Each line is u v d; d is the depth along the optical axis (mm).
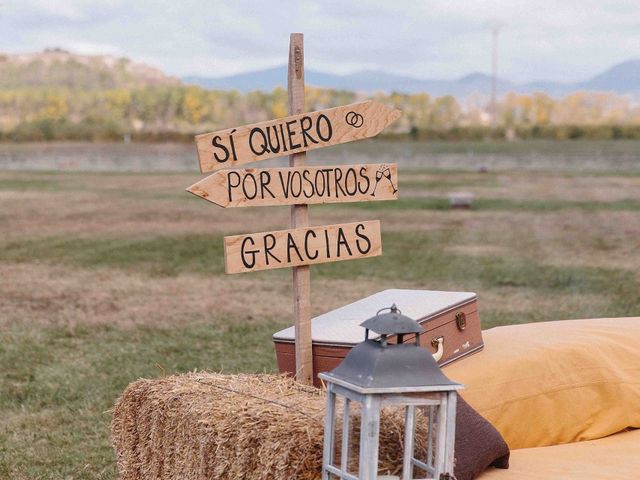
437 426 2920
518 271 13570
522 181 38000
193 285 12492
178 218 22531
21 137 98250
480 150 76188
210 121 143500
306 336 4145
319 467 3057
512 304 10727
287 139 4090
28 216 22578
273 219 22594
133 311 10508
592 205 25953
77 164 56469
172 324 9719
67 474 5195
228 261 3980
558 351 4566
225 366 7742
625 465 3832
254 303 11078
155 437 3805
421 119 144000
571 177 40781
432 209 24859
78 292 11867
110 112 141875
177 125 141250
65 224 20797
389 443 3127
